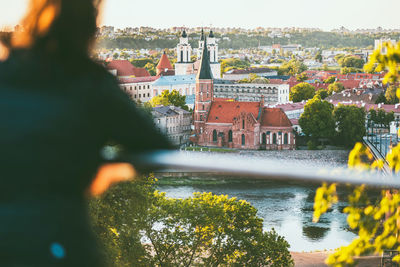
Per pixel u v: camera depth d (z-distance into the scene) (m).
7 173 4.40
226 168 6.18
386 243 10.73
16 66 4.59
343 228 100.81
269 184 136.00
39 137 4.46
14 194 4.40
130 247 46.94
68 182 4.57
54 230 4.42
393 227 10.73
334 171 8.13
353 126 190.38
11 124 4.43
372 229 10.80
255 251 57.22
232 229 58.22
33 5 4.74
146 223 53.00
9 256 4.28
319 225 103.12
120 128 4.79
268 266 61.69
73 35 4.74
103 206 42.84
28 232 4.34
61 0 4.73
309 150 189.62
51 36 4.70
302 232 100.25
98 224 41.91
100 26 4.88
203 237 57.28
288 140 197.25
